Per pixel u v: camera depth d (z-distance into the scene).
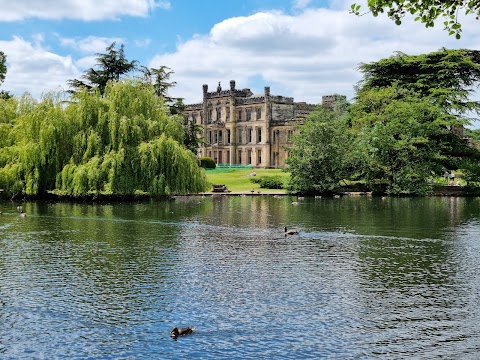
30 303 18.91
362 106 80.25
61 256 26.39
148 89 60.84
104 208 49.78
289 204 56.19
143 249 28.27
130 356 14.66
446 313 17.84
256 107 144.12
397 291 20.34
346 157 70.62
